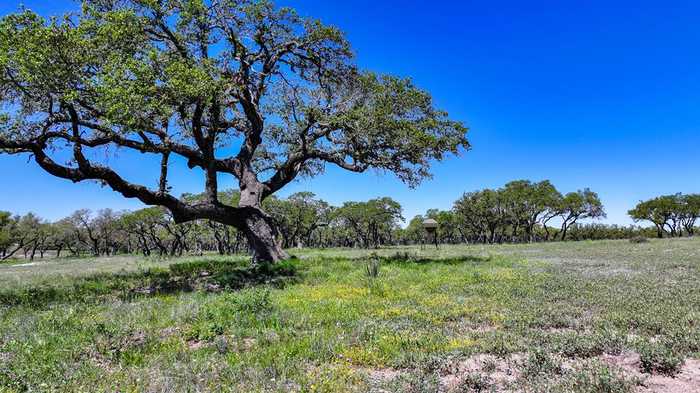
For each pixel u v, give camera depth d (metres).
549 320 7.74
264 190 21.94
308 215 71.94
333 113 20.78
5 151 14.02
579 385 4.63
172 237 75.88
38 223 77.50
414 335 6.89
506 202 79.12
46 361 5.83
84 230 79.81
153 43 16.55
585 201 78.56
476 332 7.05
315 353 6.00
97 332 7.31
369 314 8.62
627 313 8.06
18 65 11.66
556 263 19.77
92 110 13.95
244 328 7.46
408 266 18.27
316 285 12.90
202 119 20.33
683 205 80.69
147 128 14.07
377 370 5.55
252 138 22.08
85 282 15.28
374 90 20.47
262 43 20.11
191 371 5.34
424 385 4.75
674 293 10.15
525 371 5.14
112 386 4.93
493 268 17.28
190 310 8.80
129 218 65.69
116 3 15.05
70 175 15.66
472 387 4.79
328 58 21.78
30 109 14.12
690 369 5.22
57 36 11.82
